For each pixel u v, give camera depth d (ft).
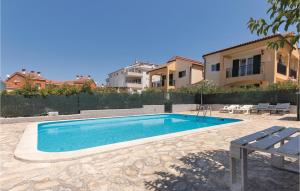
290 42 7.61
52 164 12.51
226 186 9.23
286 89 45.60
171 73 95.81
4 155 14.76
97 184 9.62
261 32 8.02
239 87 59.00
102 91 50.37
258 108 47.39
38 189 9.17
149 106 55.93
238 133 22.21
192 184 9.52
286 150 6.35
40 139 28.86
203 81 67.67
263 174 10.33
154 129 38.14
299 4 6.61
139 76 144.46
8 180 10.19
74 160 13.23
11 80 107.76
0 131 25.99
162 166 11.96
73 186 9.45
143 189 9.08
